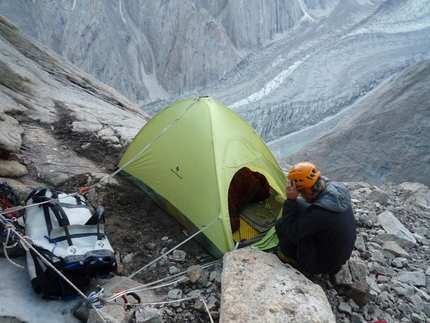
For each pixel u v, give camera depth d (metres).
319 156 66.56
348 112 102.00
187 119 5.79
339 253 4.19
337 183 4.32
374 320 4.28
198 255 5.05
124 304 3.78
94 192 5.95
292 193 4.20
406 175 56.59
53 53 16.59
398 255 5.55
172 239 5.33
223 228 4.89
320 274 4.64
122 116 11.07
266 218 5.82
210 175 5.21
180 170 5.56
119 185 6.18
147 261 4.85
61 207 4.31
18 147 6.53
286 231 4.22
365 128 64.56
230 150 5.53
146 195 6.09
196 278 4.38
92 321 3.54
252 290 3.79
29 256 3.96
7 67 9.30
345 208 4.09
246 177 6.10
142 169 6.13
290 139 95.31
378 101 68.75
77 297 3.95
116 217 5.60
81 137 8.09
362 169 60.56
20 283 4.03
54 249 3.87
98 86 16.08
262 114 105.44
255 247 4.88
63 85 13.04
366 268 4.86
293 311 3.58
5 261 4.27
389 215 6.54
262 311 3.54
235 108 109.88
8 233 4.02
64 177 6.36
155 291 4.30
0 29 14.46
